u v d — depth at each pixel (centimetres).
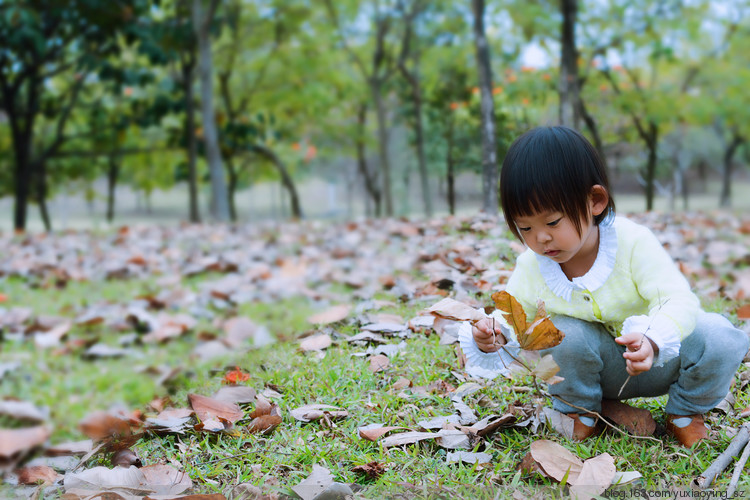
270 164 2106
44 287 586
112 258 705
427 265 384
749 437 174
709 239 614
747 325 271
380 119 1479
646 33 1250
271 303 473
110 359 390
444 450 190
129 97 1602
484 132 525
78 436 243
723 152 2409
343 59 1723
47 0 1334
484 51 532
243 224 1062
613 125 870
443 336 266
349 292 461
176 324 437
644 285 174
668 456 175
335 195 3462
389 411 215
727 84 1706
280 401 229
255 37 1658
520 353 172
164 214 3075
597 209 170
